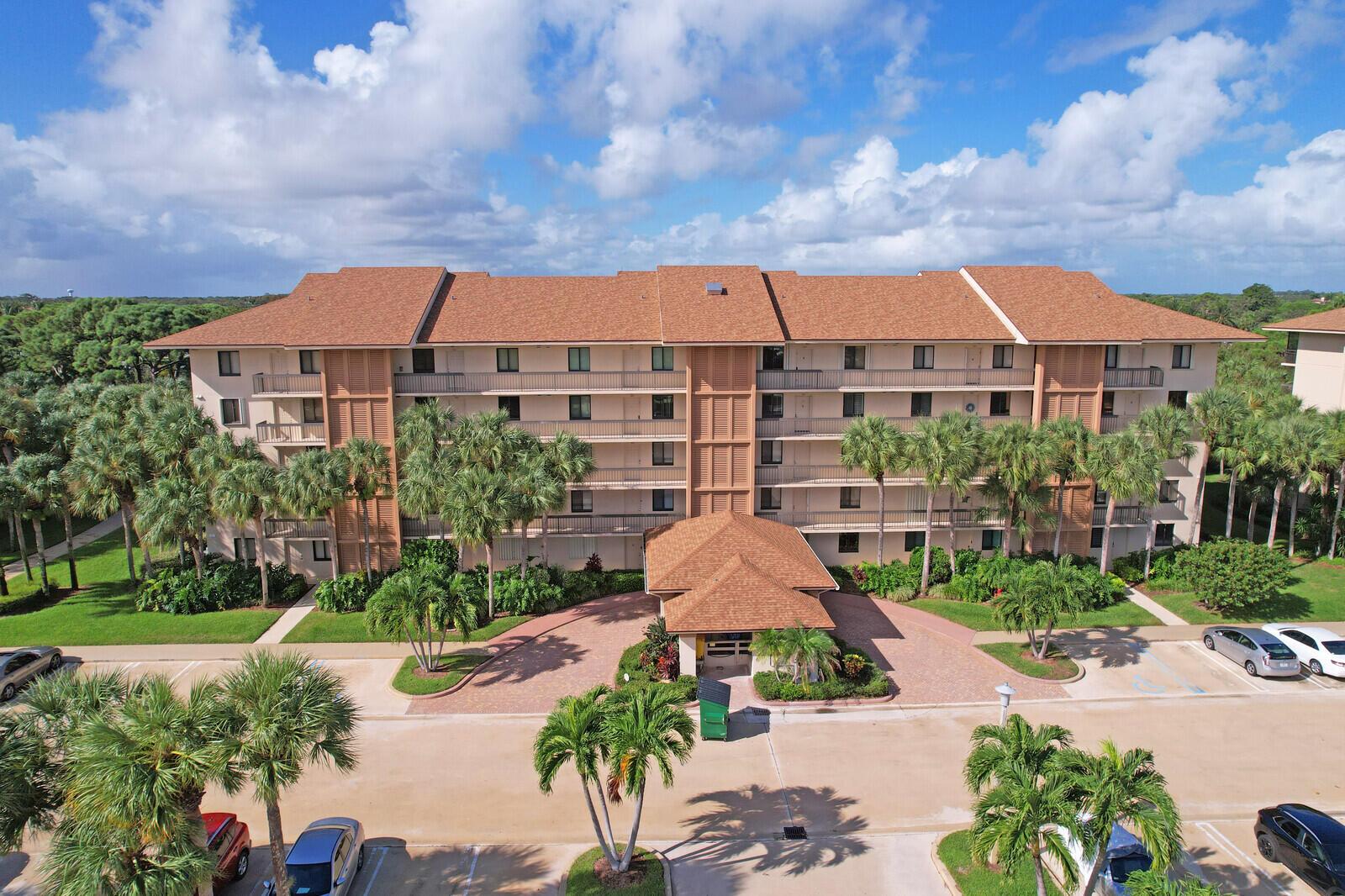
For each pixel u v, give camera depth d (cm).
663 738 1816
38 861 2016
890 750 2495
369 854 2017
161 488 3478
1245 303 15350
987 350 4075
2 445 4228
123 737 1436
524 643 3322
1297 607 3625
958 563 4019
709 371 3862
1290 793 2270
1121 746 2519
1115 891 1770
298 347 3706
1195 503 4200
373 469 3612
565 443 3547
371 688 2939
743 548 3266
